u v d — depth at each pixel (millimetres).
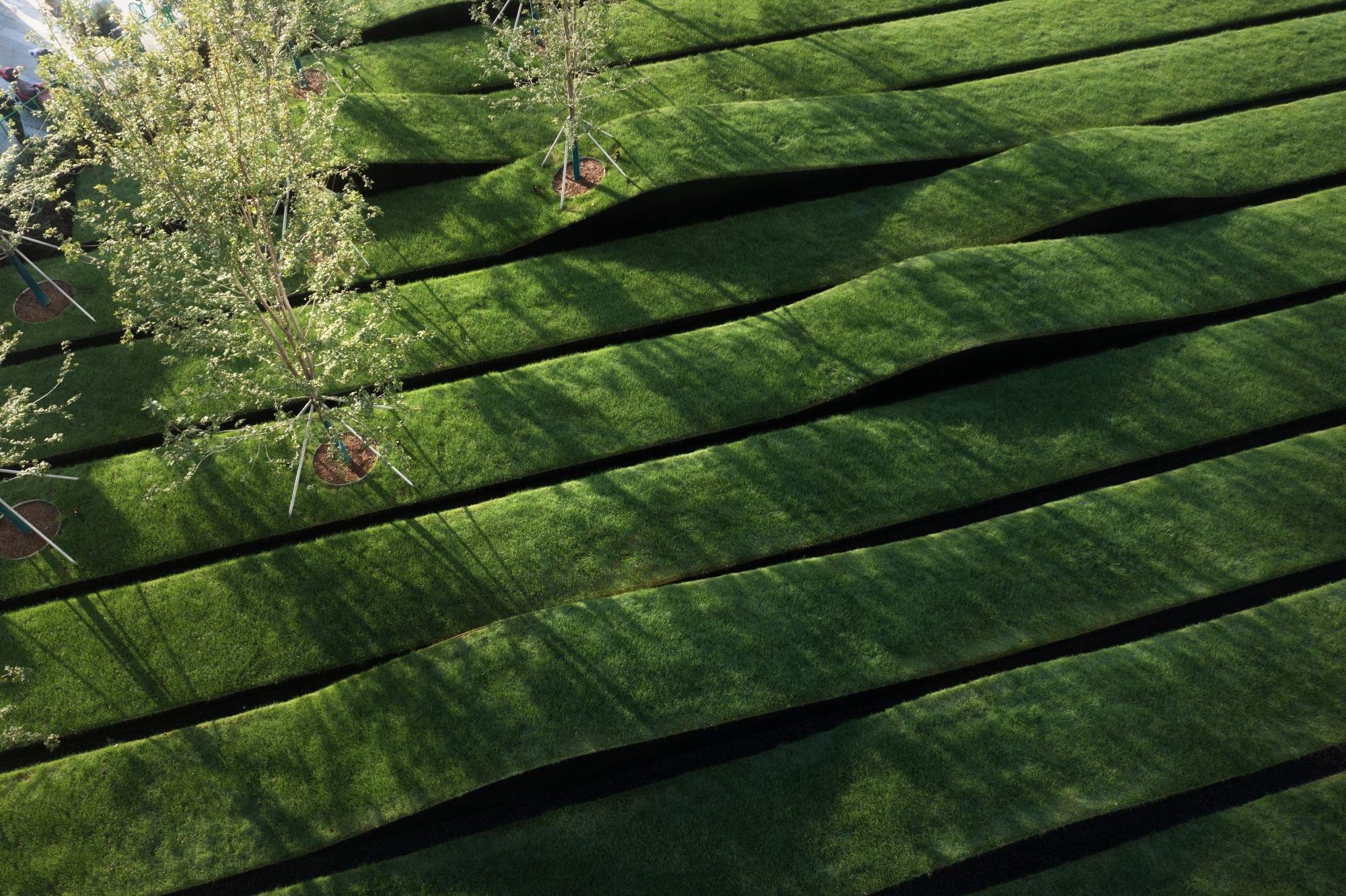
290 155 16281
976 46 28422
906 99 26359
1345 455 18984
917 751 15297
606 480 18859
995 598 17109
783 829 14539
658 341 21219
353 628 16969
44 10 15875
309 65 27562
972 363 20703
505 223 23672
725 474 18906
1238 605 17266
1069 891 13875
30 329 21672
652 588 17281
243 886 14352
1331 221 22984
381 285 22625
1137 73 27172
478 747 15281
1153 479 18828
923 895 13984
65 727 15930
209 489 18938
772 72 27516
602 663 16203
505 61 23500
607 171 24203
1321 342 20766
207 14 16438
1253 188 23781
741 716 15594
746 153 24297
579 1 22266
